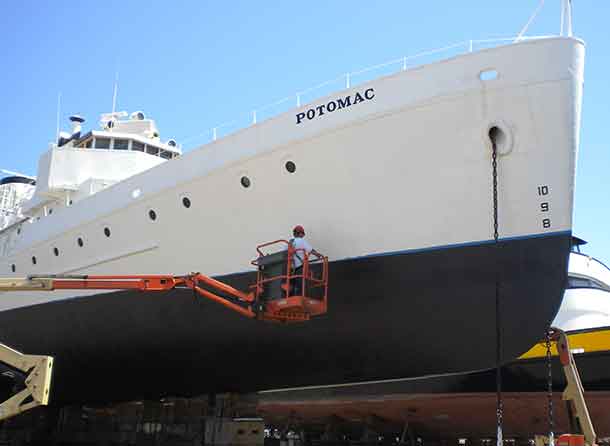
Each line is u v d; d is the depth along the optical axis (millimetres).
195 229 11125
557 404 13719
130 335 12258
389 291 9594
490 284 9125
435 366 10555
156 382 13344
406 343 10102
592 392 13578
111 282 8797
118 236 12430
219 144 10812
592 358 13625
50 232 14000
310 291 9781
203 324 11141
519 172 8727
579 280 15773
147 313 11789
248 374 11883
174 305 11336
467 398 14375
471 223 8992
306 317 9172
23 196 22016
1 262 15758
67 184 15211
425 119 9031
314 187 9828
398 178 9258
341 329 10102
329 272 9812
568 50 8617
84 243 13141
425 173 9109
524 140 8672
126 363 13016
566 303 15062
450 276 9227
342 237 9703
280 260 9023
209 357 11695
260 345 10898
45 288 8516
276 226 10234
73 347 13508
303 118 9922
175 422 13516
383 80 9375
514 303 9258
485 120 8766
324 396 15602
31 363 6949
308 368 11180
